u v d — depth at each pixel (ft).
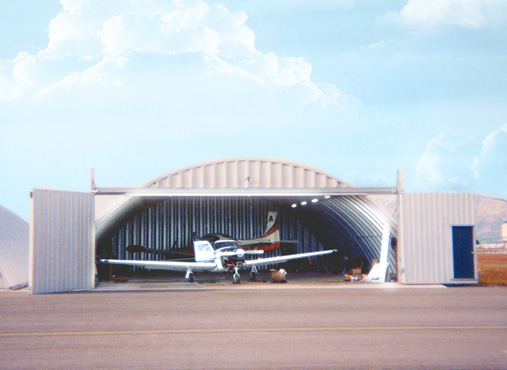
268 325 36.55
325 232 103.14
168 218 104.73
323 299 52.60
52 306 48.47
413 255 70.69
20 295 59.98
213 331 34.45
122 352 28.50
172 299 54.19
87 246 69.05
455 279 70.69
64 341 31.50
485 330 34.12
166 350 28.91
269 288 67.72
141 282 82.07
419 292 60.13
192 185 71.82
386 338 31.65
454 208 71.67
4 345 30.42
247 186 72.54
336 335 32.65
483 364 25.63
